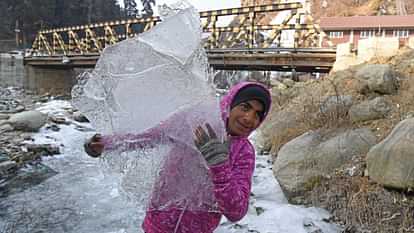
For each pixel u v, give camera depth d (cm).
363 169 424
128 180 142
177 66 136
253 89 149
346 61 973
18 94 1783
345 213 375
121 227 397
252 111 148
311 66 1300
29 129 803
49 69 2831
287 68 1445
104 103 142
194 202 138
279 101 900
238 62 1498
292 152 480
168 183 139
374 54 895
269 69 1508
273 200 448
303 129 613
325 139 495
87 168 594
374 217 355
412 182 354
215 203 137
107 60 140
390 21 2825
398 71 685
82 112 146
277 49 1425
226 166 134
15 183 522
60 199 470
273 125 711
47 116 952
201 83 138
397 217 346
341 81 764
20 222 409
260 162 609
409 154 366
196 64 139
